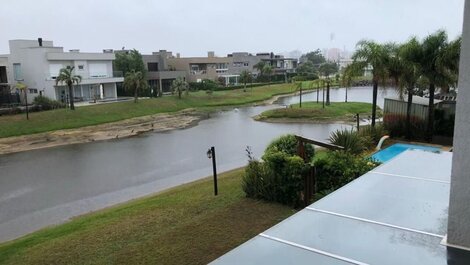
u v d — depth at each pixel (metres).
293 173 10.72
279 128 37.41
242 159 24.16
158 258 8.09
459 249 3.45
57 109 43.78
